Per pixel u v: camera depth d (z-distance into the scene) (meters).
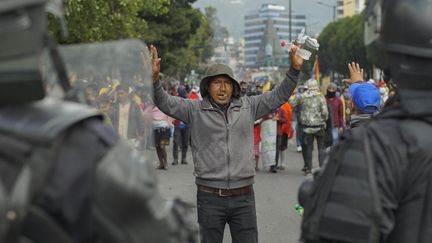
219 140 5.46
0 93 2.17
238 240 5.54
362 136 2.77
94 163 2.19
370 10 2.99
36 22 2.16
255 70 124.56
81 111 2.24
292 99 16.86
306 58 5.43
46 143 2.15
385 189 2.69
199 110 5.53
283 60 78.88
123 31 20.16
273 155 14.59
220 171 5.43
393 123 2.79
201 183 5.49
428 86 2.78
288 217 9.59
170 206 2.37
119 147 2.24
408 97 2.79
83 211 2.17
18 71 2.14
